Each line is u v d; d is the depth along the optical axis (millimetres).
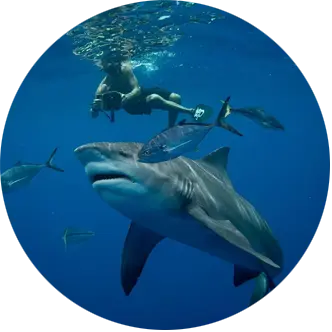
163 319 29078
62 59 17391
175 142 3988
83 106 31016
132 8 11195
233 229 4902
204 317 28266
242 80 24969
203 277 37969
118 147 4641
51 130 46625
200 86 26609
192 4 11312
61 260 49969
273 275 6844
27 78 21469
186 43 15891
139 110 10555
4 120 4773
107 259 50312
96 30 12656
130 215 5008
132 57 15789
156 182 4758
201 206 5219
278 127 6109
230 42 16562
